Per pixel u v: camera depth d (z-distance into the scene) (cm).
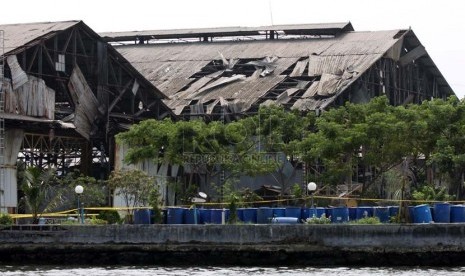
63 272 13900
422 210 15225
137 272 13800
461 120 19788
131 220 16425
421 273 13400
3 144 18688
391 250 14438
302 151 19400
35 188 16312
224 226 14825
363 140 19025
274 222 15488
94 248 15188
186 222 15875
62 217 17112
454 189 19912
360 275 13188
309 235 14625
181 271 13912
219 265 14738
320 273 13475
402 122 19212
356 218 15850
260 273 13538
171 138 19488
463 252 14350
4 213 17038
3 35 19300
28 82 19588
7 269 14412
